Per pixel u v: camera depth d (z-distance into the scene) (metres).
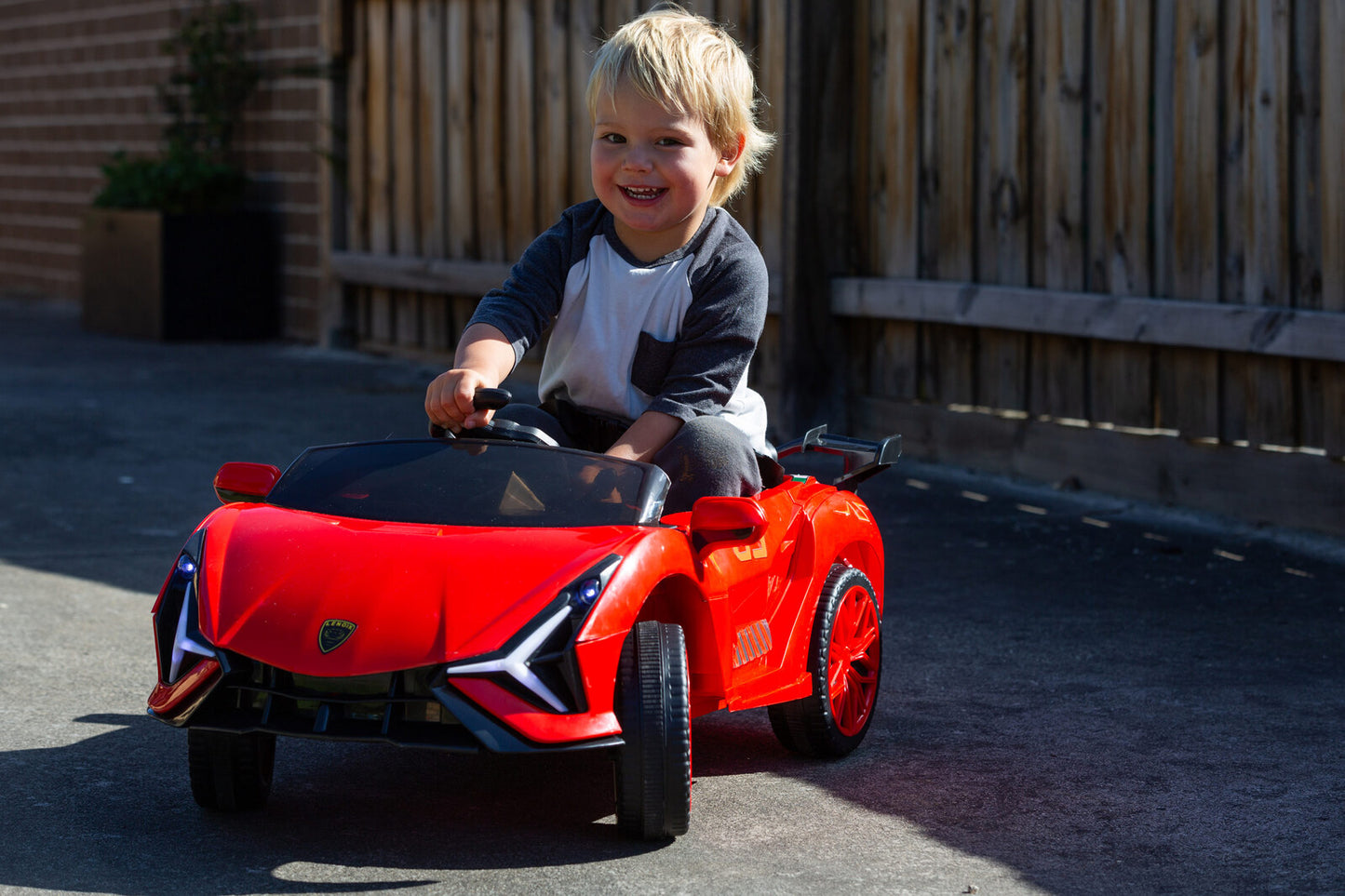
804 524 4.66
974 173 9.66
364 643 3.55
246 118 16.41
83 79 19.30
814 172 10.33
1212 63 8.22
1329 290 7.73
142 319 16.05
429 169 13.88
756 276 4.55
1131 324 8.60
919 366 10.16
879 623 5.00
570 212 4.69
